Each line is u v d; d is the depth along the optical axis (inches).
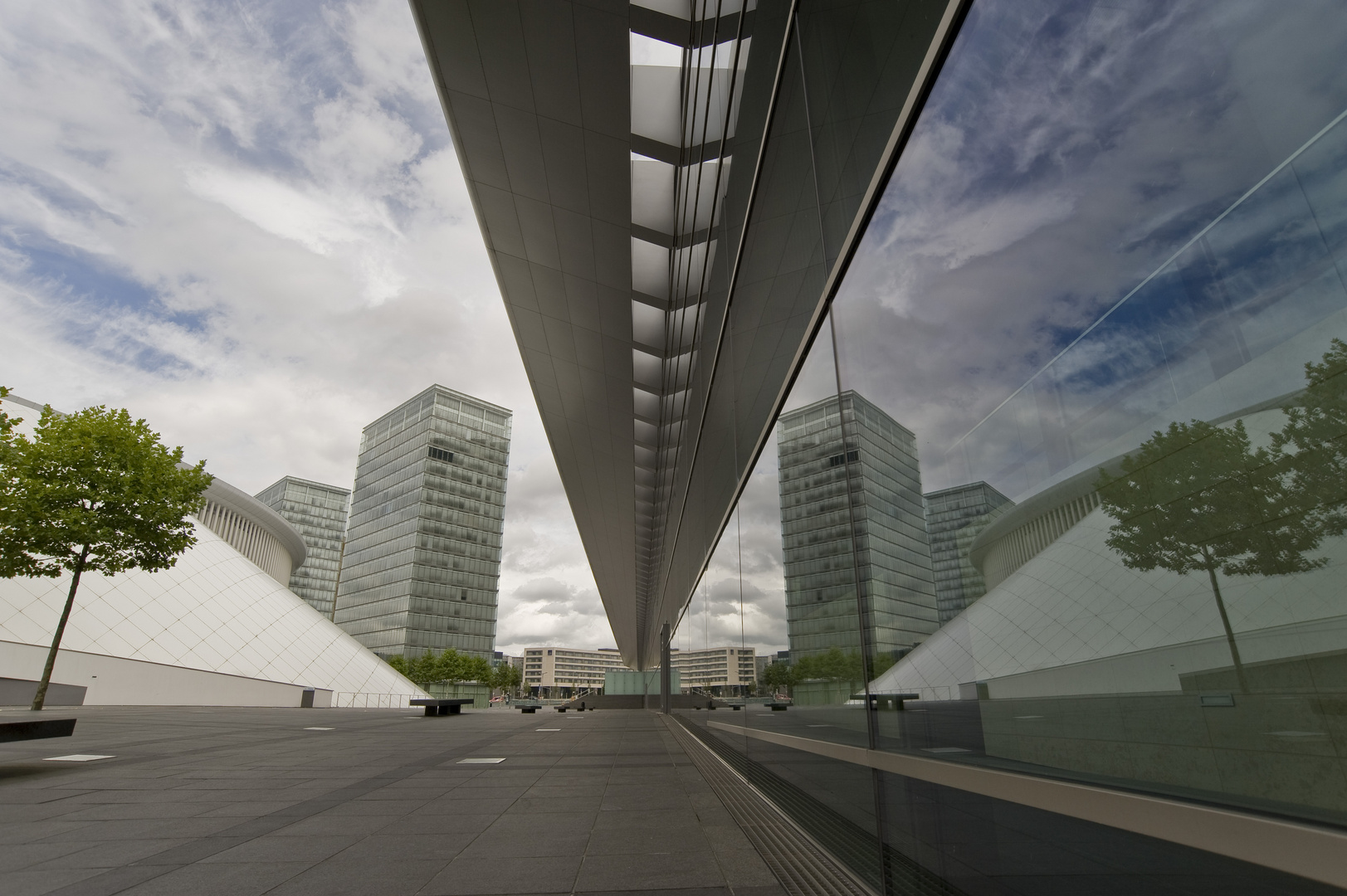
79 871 127.6
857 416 123.9
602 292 508.4
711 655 363.3
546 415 758.5
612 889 117.0
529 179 419.8
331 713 831.1
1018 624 68.0
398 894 113.9
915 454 95.4
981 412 76.0
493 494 4783.5
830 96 141.1
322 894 114.0
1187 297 45.0
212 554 1205.1
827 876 123.5
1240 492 41.1
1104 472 54.3
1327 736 36.0
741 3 251.1
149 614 1018.7
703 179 354.9
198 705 998.4
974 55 79.2
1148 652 50.0
